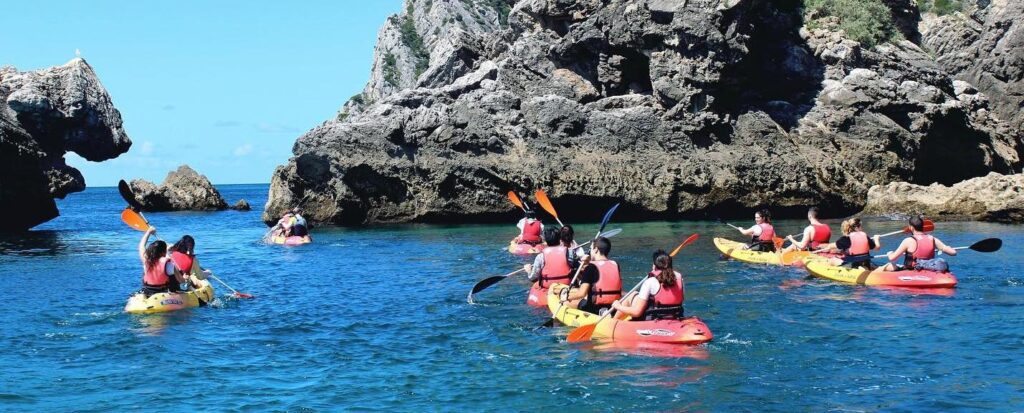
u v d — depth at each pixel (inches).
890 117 1385.3
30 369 415.2
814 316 515.8
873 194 1307.8
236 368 417.4
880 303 553.3
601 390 371.2
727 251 823.1
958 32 1696.6
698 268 743.1
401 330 500.7
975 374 386.3
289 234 1125.7
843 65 1408.7
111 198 4793.3
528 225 936.3
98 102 1424.7
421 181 1330.0
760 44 1391.5
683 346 438.6
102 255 1006.4
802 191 1309.1
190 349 455.5
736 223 1251.2
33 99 1317.7
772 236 814.5
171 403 361.7
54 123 1363.2
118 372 409.7
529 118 1363.2
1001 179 1211.9
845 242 669.9
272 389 381.4
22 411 351.9
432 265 826.2
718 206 1309.1
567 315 498.6
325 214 1357.0
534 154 1325.0
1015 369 392.5
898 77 1434.5
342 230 1264.8
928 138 1403.8
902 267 633.6
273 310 572.4
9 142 1258.0
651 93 1395.2
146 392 377.1
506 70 1428.4
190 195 2455.7
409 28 2655.0
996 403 345.4
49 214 1448.1
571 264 566.3
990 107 1631.4
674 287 452.4
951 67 1692.9
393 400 364.2
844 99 1364.4
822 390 366.3
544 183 1294.3
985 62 1647.4
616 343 449.1
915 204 1257.4
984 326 478.6
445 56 1578.5
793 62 1403.8
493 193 1318.9
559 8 1413.6
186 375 404.8
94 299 634.8
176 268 583.8
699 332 441.7
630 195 1295.5
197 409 353.7
